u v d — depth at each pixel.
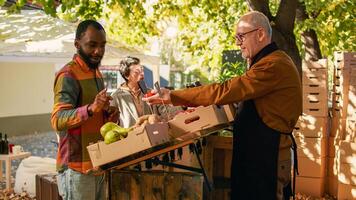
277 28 5.91
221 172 3.79
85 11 6.86
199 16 9.38
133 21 8.92
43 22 9.20
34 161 6.85
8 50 7.20
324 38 8.93
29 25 8.95
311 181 6.21
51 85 16.34
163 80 24.95
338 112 6.22
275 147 2.94
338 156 5.86
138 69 5.01
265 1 5.96
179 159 3.41
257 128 2.96
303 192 6.28
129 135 2.56
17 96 14.77
